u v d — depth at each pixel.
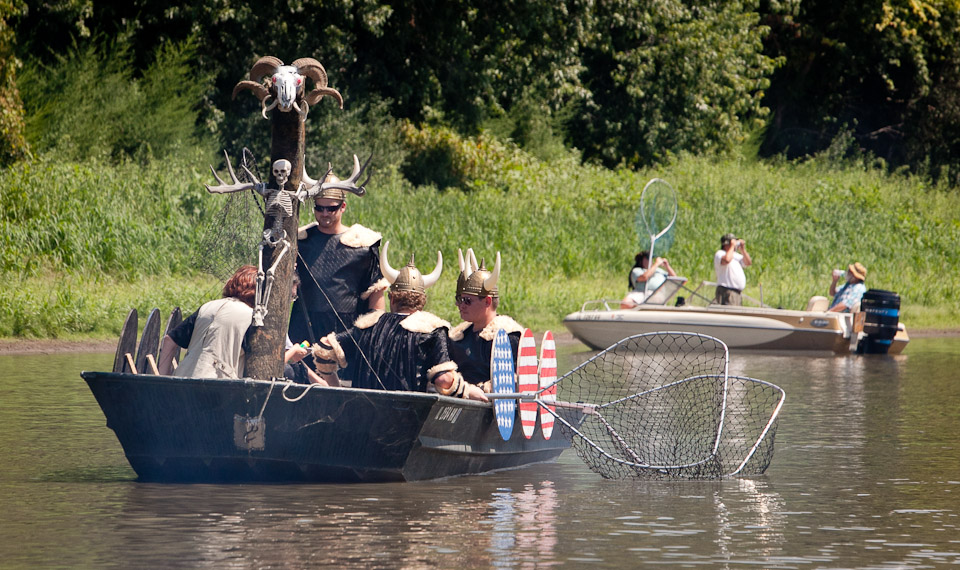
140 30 113.06
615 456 29.47
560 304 77.69
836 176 138.62
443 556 19.92
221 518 22.48
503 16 119.69
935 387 48.25
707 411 38.56
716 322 65.81
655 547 20.77
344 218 87.56
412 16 119.06
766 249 100.56
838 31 171.38
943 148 173.38
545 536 21.52
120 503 23.75
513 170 118.12
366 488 25.50
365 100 116.62
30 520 22.28
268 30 110.62
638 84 139.62
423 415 25.11
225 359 25.94
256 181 26.05
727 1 149.50
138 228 73.38
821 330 65.69
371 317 28.00
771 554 20.36
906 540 21.52
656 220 99.50
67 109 100.88
